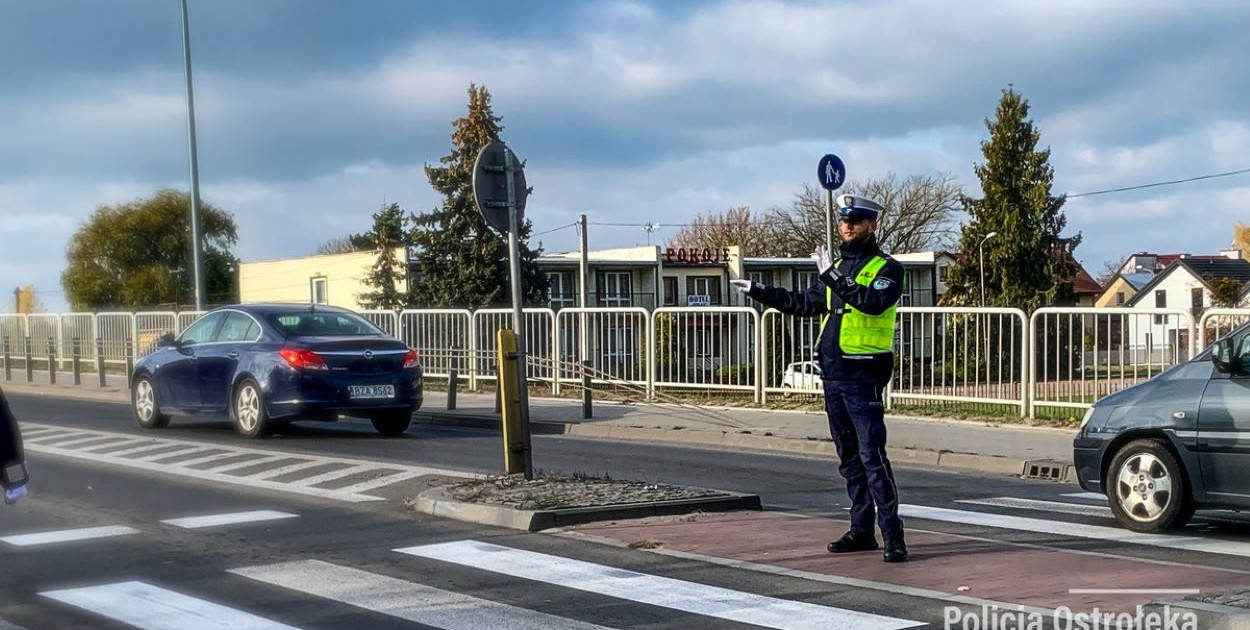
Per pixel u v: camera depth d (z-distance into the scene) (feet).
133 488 36.06
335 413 49.67
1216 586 22.06
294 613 21.42
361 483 36.11
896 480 39.45
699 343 62.49
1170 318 45.85
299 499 33.71
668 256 171.94
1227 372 27.61
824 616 20.31
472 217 131.64
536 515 28.73
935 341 54.34
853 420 24.41
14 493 19.47
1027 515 31.27
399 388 49.96
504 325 71.36
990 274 154.51
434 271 135.03
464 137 132.77
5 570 25.32
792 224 234.38
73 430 53.06
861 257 24.08
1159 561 24.53
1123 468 28.78
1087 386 48.93
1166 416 28.09
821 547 25.96
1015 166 154.20
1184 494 27.81
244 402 49.57
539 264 153.89
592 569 24.34
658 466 41.98
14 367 106.01
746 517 29.86
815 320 60.03
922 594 21.59
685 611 20.92
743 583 22.84
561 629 19.97
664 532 27.89
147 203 232.53
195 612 21.63
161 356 53.88
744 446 49.39
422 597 22.36
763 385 60.13
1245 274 242.37
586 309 67.05
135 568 25.35
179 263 232.53
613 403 63.31
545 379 68.08
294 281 170.71
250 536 28.58
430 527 29.32
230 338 51.31
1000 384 51.93
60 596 23.00
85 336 97.25
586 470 40.55
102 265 231.71
